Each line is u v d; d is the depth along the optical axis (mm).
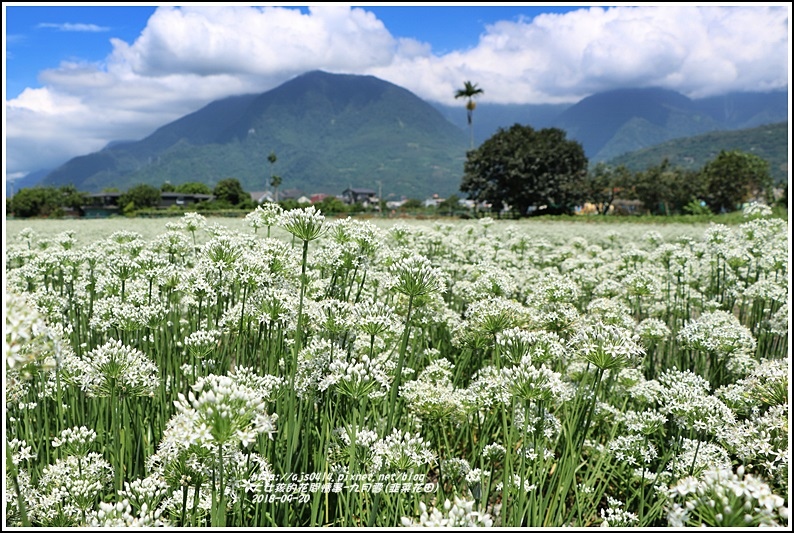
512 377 3303
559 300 5781
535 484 3670
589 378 5492
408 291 3867
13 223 34219
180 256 7789
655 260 10062
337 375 3471
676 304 8086
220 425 2604
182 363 5227
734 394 4723
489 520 2568
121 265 5738
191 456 2967
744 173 91625
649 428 4406
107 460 4016
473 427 5121
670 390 4258
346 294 6148
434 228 12922
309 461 4055
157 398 4441
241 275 4809
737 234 9266
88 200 115312
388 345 5328
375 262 7426
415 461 3539
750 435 3912
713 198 94125
